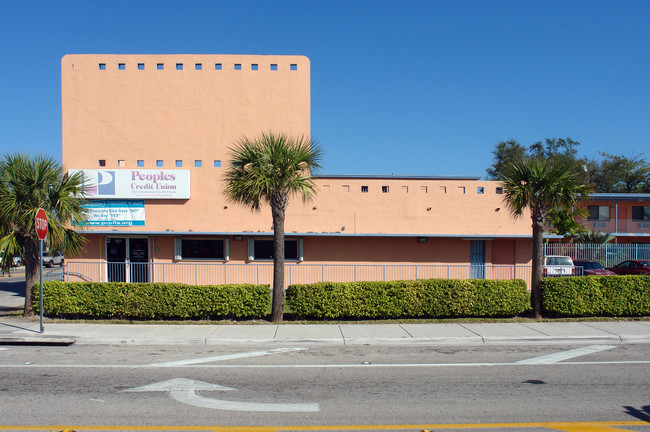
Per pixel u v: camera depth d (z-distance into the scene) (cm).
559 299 1367
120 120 2034
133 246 2023
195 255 2034
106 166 2020
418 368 894
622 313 1382
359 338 1116
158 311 1310
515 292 1363
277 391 749
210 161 2036
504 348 1072
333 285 1325
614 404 689
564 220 2662
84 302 1320
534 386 779
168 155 2031
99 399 707
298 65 2081
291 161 1282
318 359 963
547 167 1376
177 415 641
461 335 1150
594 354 1011
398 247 2061
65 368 889
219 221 2012
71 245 1445
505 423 614
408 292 1340
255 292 1323
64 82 2031
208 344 1098
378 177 2530
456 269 2041
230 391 749
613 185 5494
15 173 1315
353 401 702
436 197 2059
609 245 2894
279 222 1323
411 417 635
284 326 1252
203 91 2055
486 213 2066
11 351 1033
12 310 1557
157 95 2047
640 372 866
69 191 1408
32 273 1398
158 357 977
